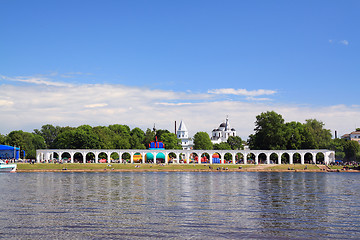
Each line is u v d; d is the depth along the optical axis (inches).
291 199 2471.7
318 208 2111.2
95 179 4013.3
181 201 2351.1
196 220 1764.3
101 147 7263.8
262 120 7185.0
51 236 1481.3
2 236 1477.6
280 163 6747.1
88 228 1600.6
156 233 1528.1
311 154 6934.1
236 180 3986.2
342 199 2484.0
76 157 7406.5
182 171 5802.2
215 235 1503.4
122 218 1800.0
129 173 5191.9
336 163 6678.2
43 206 2129.7
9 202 2273.6
